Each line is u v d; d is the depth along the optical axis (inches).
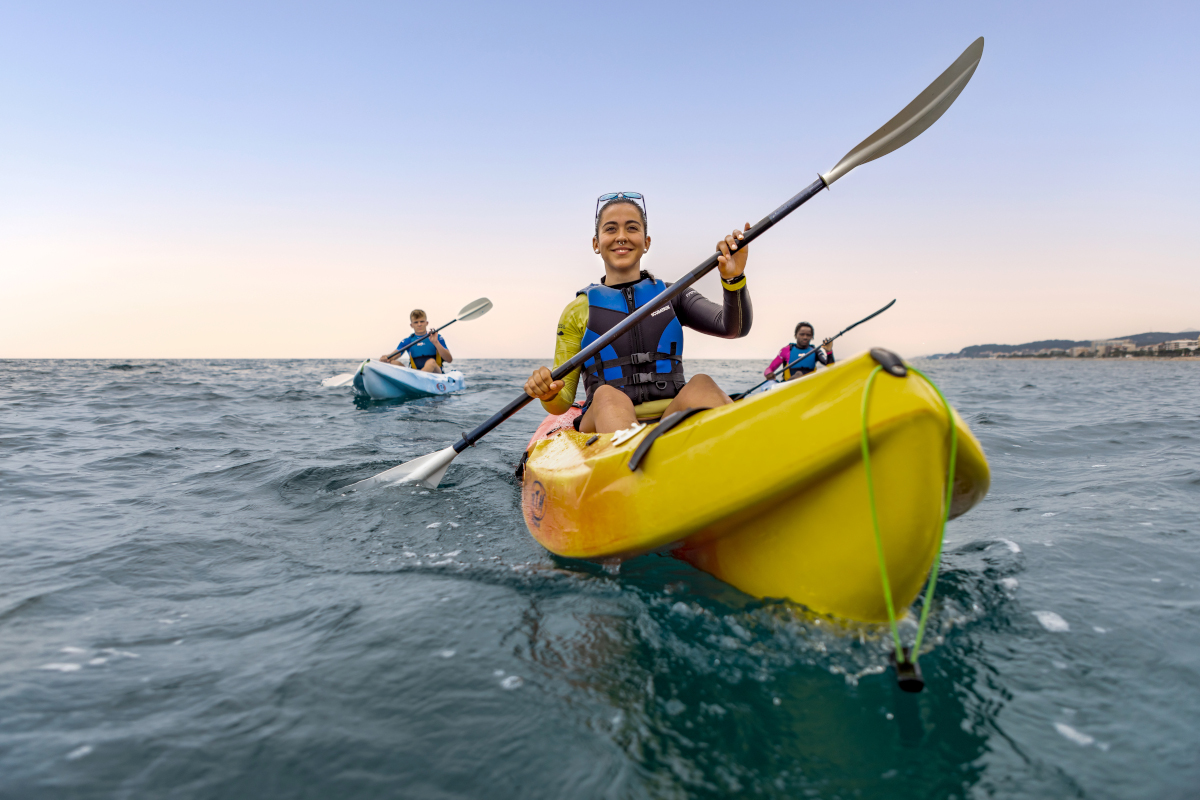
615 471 79.0
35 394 364.2
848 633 63.6
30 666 59.4
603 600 73.9
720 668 58.5
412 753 46.7
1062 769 44.6
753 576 71.5
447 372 435.2
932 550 58.4
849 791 42.8
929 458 54.7
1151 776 43.7
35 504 121.0
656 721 50.6
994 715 51.0
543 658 60.5
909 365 56.8
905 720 50.4
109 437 206.5
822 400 59.6
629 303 107.2
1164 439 184.7
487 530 105.6
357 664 59.6
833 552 62.2
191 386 447.2
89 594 77.7
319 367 1140.5
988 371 940.0
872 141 96.0
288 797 42.3
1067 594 73.6
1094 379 618.8
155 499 126.8
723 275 94.8
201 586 81.0
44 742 47.8
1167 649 60.8
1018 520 104.5
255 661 60.6
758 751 46.9
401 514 115.3
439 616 70.0
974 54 96.6
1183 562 83.5
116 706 52.8
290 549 96.0
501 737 48.5
